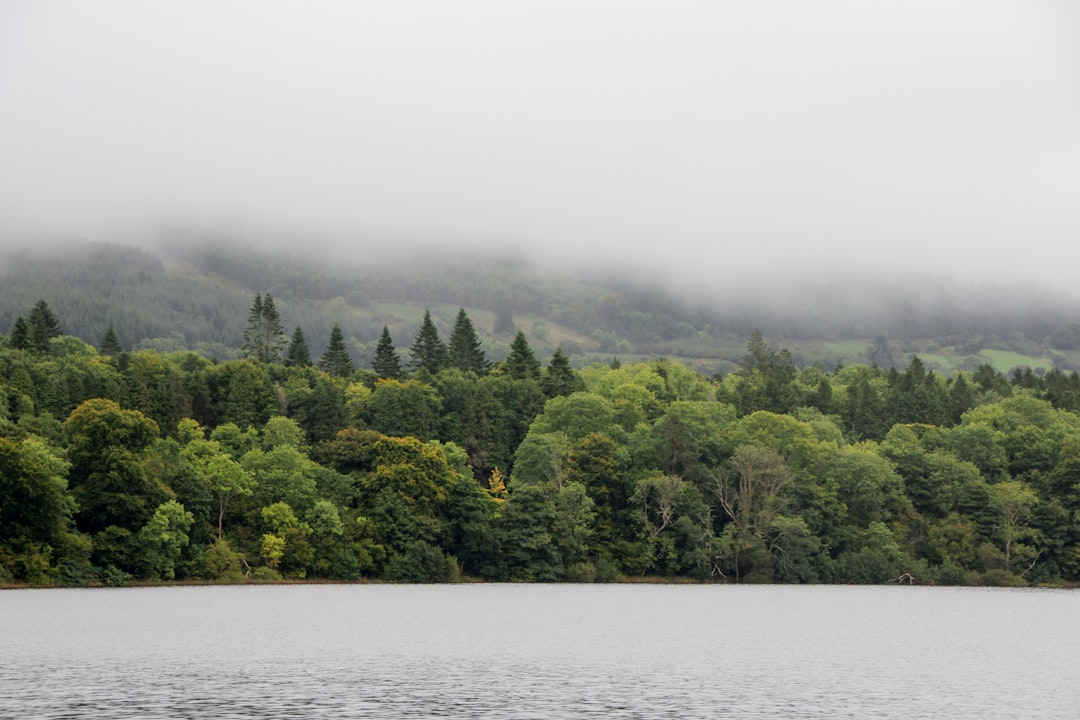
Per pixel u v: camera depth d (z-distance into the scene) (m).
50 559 139.88
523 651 90.06
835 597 161.25
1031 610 139.75
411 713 61.00
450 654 87.50
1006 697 69.12
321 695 66.56
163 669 76.38
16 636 93.00
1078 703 67.06
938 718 61.59
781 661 86.06
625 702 65.38
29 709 60.31
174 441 177.50
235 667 78.12
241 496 168.38
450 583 173.00
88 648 86.31
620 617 122.25
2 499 135.12
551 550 178.88
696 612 131.00
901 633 108.75
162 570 150.75
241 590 148.12
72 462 149.12
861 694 69.62
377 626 107.25
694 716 61.12
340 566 166.12
